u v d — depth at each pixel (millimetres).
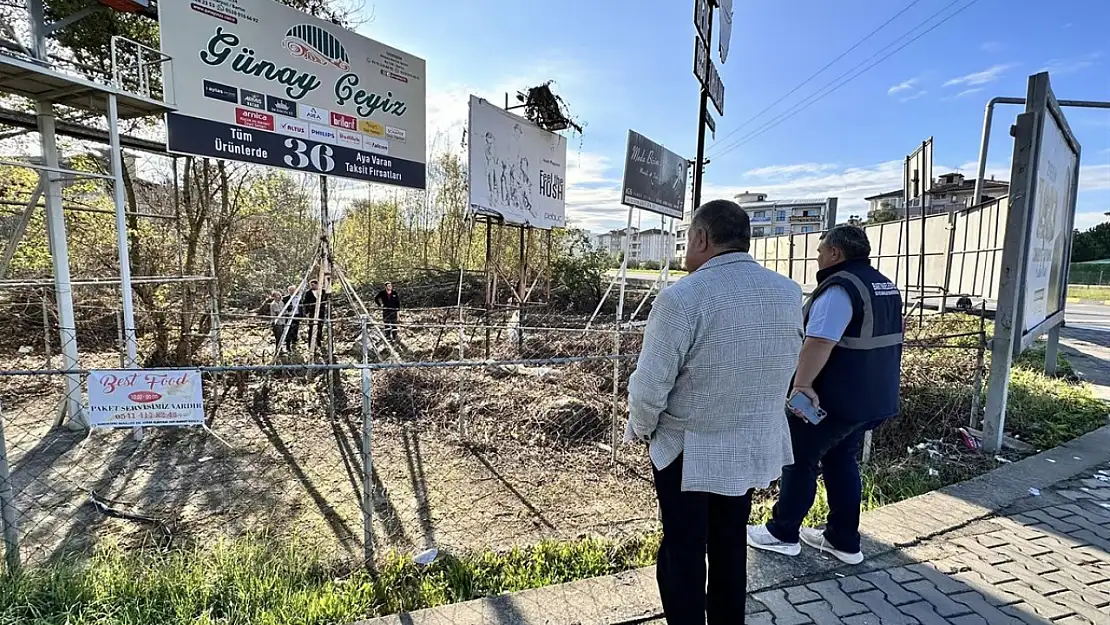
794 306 1806
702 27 5055
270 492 4109
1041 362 7031
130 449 4926
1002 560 2637
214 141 5535
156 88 7250
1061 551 2715
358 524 3613
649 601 2336
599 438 5168
